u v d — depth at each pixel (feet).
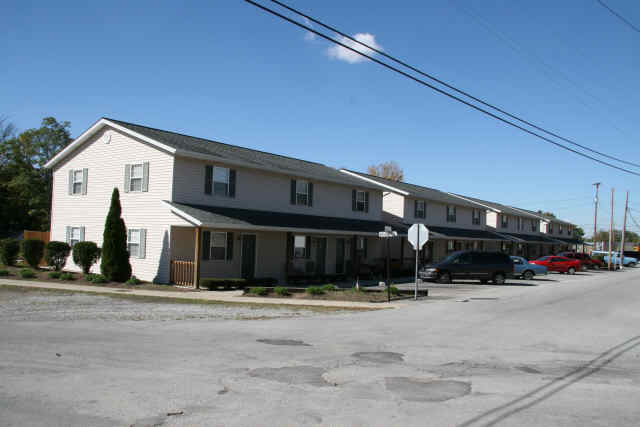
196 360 27.53
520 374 26.94
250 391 21.99
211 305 53.31
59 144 153.28
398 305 57.47
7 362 25.88
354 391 22.54
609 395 23.16
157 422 17.88
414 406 20.58
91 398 20.35
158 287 67.36
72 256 80.38
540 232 214.90
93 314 44.55
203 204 74.64
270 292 65.10
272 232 84.84
